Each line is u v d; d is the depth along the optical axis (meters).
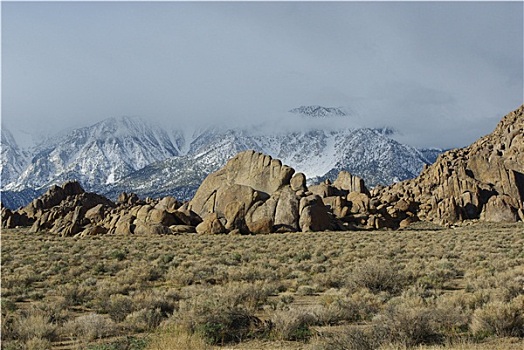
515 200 103.19
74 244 59.69
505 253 42.50
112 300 22.27
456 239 61.41
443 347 14.55
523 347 14.23
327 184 115.62
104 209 103.31
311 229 81.38
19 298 25.62
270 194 93.56
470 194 106.62
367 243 57.28
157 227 79.38
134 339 16.48
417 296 21.58
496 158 117.06
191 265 38.84
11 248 55.03
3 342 16.36
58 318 20.11
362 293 23.47
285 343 16.11
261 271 32.62
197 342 15.55
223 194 91.31
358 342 14.72
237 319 18.03
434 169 130.62
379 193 140.12
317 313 18.70
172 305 21.72
